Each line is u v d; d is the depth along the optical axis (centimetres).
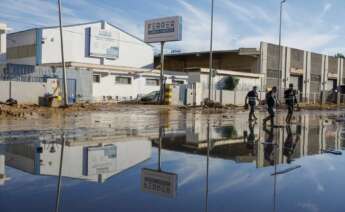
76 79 3722
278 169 675
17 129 1241
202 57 6525
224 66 6266
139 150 852
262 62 5647
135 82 4888
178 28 3916
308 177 609
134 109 2962
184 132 1298
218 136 1202
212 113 2719
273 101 1728
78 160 700
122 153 797
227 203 446
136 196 467
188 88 3959
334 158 817
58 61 4850
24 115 1894
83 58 5109
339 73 7744
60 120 1694
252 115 2042
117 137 1091
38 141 951
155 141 1029
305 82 6700
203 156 796
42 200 441
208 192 496
